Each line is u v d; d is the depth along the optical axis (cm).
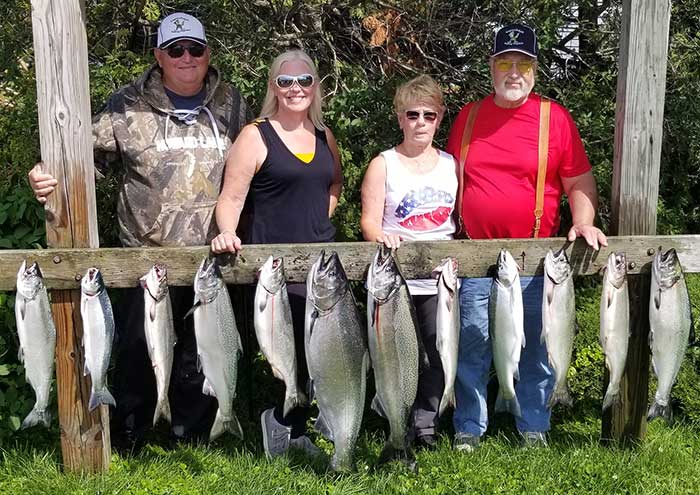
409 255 358
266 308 332
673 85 547
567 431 448
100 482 370
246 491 374
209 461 407
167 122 386
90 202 355
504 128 390
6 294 413
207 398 431
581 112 538
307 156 380
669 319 358
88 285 331
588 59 584
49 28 339
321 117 402
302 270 355
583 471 393
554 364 354
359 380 342
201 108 394
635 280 386
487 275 362
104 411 379
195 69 387
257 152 372
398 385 340
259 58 556
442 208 386
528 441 421
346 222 507
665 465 400
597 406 477
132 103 388
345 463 346
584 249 369
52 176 349
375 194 384
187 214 383
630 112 371
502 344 351
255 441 438
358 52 622
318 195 384
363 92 507
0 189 439
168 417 343
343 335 335
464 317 405
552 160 389
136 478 380
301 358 389
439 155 393
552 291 348
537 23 529
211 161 389
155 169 382
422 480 387
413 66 591
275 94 383
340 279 334
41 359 337
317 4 600
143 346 398
